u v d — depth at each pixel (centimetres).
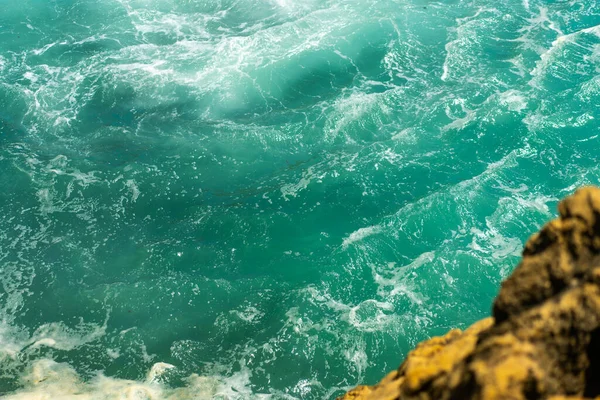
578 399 612
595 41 3216
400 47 3256
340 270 2167
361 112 2828
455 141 2705
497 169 2533
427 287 2077
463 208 2359
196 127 2872
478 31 3331
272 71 3166
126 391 1778
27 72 3222
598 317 662
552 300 698
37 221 2427
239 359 1889
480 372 642
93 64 3259
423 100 2919
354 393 1098
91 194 2541
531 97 2867
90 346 1950
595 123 2734
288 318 1991
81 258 2273
